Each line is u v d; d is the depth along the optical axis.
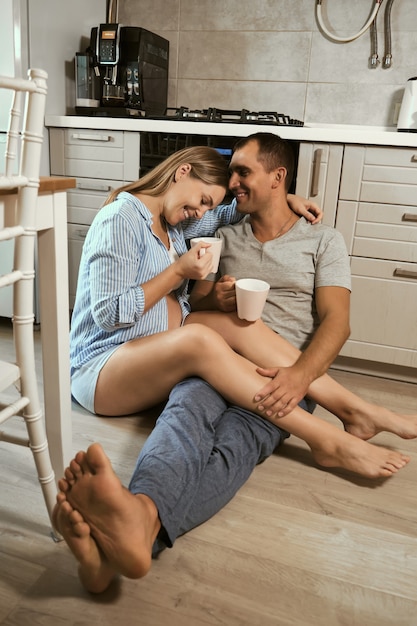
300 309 1.69
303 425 1.39
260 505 1.31
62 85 2.40
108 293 1.41
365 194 2.00
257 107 2.65
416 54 2.38
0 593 1.01
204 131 2.10
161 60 2.57
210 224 1.82
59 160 2.35
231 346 1.56
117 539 0.91
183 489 1.11
